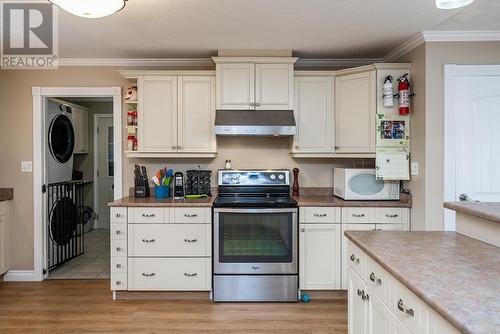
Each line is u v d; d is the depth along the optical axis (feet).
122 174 11.96
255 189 11.38
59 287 11.10
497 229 5.21
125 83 11.88
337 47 10.71
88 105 19.77
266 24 8.84
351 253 6.12
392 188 10.51
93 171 19.90
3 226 11.39
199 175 11.55
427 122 9.45
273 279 9.90
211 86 10.99
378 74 10.33
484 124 9.43
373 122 10.38
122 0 6.18
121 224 9.91
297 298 9.96
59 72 11.86
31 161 11.80
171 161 12.03
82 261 13.87
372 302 5.08
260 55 10.88
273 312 9.30
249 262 9.86
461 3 6.34
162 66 11.89
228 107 10.71
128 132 11.34
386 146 10.30
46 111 12.26
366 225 10.07
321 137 11.08
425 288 3.52
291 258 9.89
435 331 3.34
